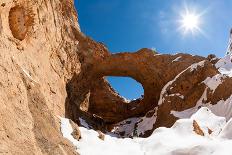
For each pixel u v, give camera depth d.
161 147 15.56
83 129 16.64
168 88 25.72
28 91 12.66
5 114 9.30
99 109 34.47
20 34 14.67
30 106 11.98
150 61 28.77
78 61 27.05
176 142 15.94
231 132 15.54
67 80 23.64
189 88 24.33
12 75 11.48
